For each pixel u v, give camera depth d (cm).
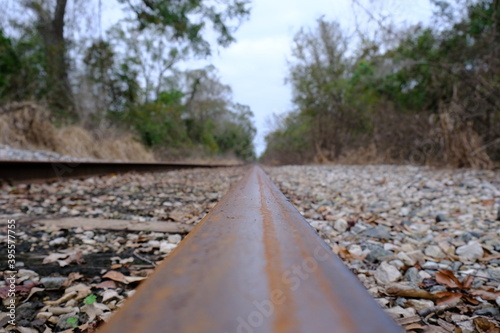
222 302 43
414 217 334
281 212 112
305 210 363
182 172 874
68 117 1384
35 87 1386
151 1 1538
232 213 106
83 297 148
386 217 334
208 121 4238
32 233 243
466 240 249
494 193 439
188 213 321
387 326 38
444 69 936
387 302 150
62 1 1580
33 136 984
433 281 176
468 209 355
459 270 193
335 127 1872
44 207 333
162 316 39
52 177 522
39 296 150
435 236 266
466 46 912
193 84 3709
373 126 1456
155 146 2080
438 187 537
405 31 1138
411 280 177
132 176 663
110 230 257
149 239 239
